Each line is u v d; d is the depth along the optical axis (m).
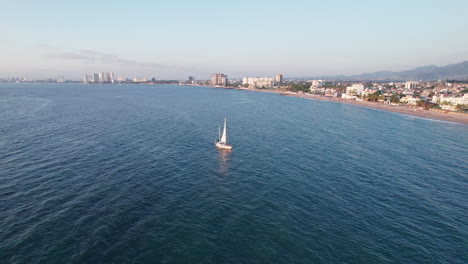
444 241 46.25
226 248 42.50
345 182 69.81
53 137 103.19
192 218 50.38
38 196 55.78
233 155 90.00
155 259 39.56
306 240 45.09
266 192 62.34
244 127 139.75
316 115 196.25
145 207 53.50
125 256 39.78
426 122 177.00
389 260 41.16
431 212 55.84
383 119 186.25
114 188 61.09
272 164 82.00
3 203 52.31
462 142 119.38
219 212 52.88
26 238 42.31
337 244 44.38
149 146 95.94
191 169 75.44
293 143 108.56
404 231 48.72
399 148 106.25
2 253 38.91
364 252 42.72
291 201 58.34
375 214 54.25
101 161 78.12
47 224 46.12
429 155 97.25
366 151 100.12
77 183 62.81
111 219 48.69
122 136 108.81
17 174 66.44
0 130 111.75
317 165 82.38
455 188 68.19
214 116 174.25
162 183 65.12
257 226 48.56
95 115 161.62
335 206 56.84
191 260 39.62
